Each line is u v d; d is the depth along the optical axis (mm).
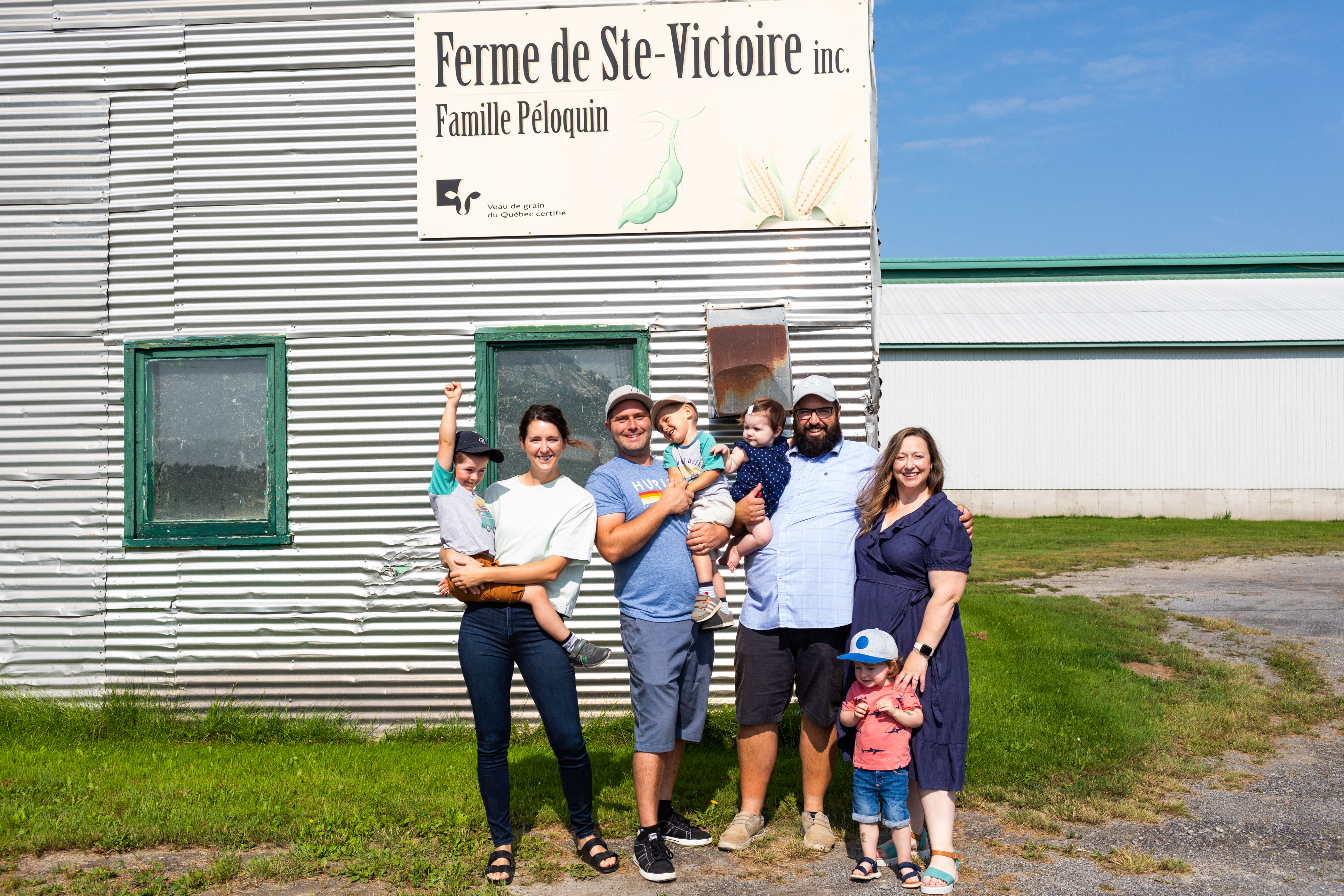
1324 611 10773
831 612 4242
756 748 4395
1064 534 20016
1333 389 22891
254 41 6195
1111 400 23531
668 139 6066
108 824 4379
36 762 5406
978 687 7004
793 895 3795
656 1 6051
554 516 3988
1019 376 23781
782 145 6020
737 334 5797
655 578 4164
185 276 6219
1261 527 21250
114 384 6246
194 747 5781
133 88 6254
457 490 4047
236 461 6234
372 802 4676
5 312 6266
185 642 6141
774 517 4414
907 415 24000
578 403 6176
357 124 6172
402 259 6148
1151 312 25609
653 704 4094
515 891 3822
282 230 6184
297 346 6160
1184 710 6539
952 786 3803
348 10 6164
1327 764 5547
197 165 6215
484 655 3924
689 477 4273
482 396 6109
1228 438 23203
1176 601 11516
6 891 3756
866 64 5988
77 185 6273
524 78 6102
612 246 6090
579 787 4051
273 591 6117
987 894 3799
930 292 28922
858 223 5992
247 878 3914
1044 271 29547
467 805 4637
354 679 6105
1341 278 28172
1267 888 3863
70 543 6211
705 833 4344
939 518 4012
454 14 6117
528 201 6109
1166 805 4824
